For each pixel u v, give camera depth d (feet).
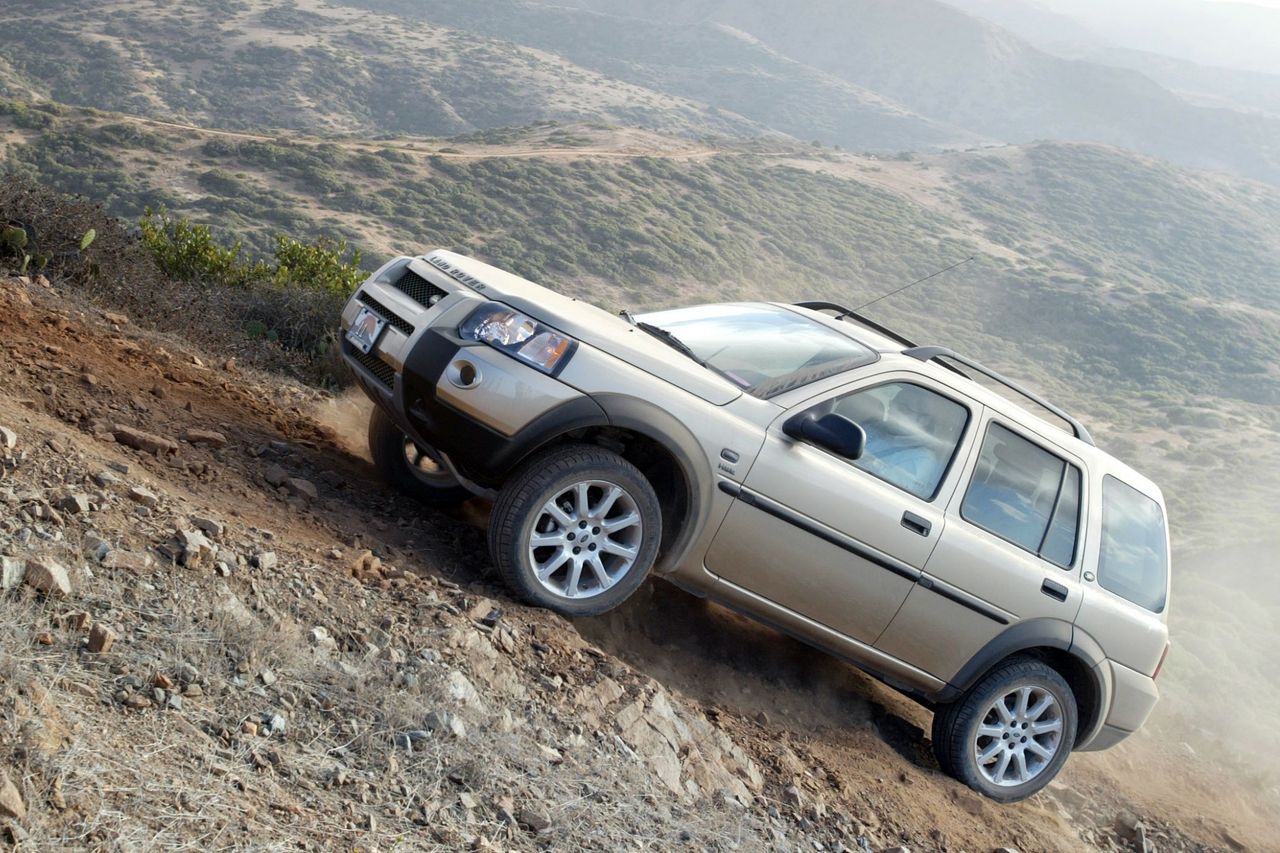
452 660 13.98
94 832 8.63
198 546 13.16
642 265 510.99
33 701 9.59
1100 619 20.35
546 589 16.39
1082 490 20.48
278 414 23.06
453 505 20.52
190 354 26.02
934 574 18.63
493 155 619.67
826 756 18.70
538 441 15.94
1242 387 554.87
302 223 413.18
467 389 15.88
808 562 17.84
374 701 12.41
